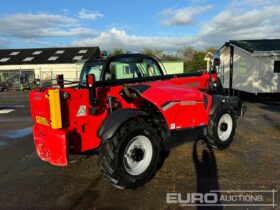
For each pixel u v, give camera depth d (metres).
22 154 5.83
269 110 10.57
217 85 6.43
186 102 4.64
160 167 4.76
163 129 4.47
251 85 15.52
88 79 3.96
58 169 4.89
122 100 4.48
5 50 37.03
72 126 3.97
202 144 5.92
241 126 7.69
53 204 3.70
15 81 26.08
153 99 4.30
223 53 19.48
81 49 36.09
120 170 3.85
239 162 4.93
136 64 5.25
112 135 3.77
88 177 4.51
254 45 16.11
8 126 8.82
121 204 3.64
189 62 40.94
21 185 4.30
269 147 5.75
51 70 31.91
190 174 4.48
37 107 4.15
